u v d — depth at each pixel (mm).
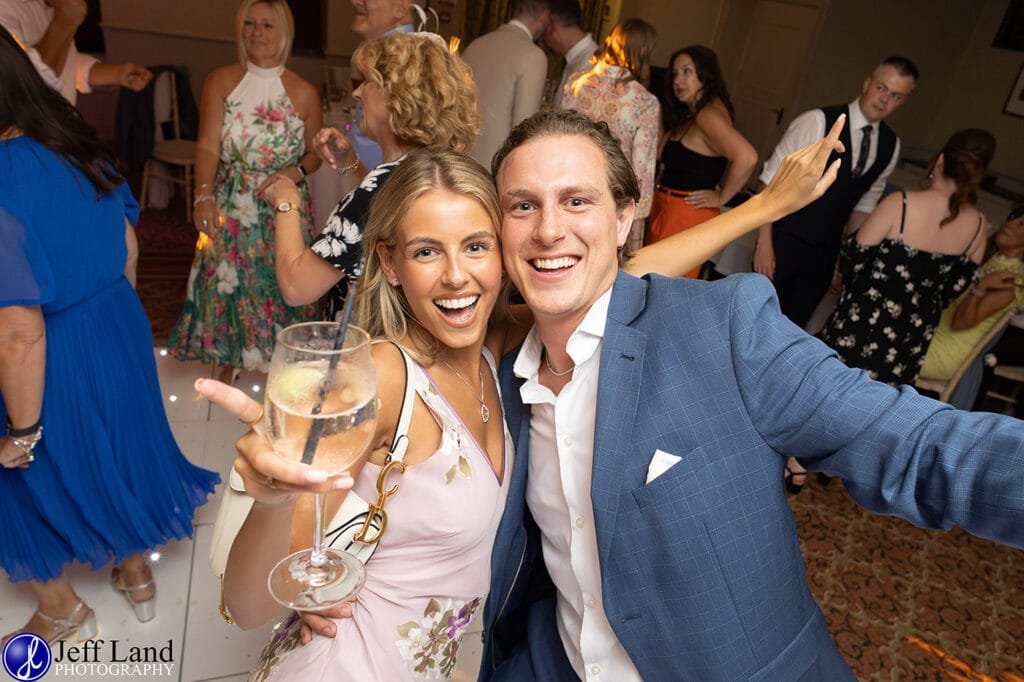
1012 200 4863
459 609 1229
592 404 1127
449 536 1132
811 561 2781
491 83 3211
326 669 1098
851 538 2939
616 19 7168
